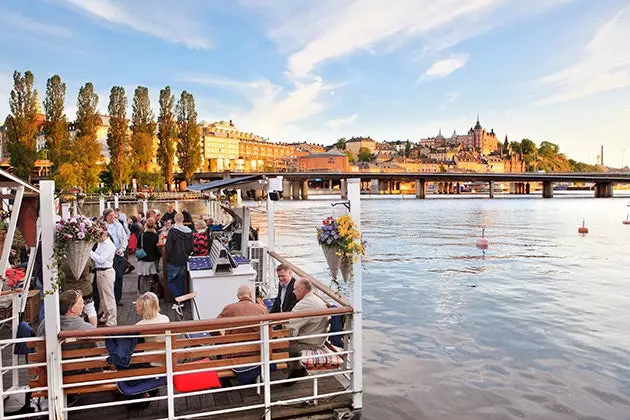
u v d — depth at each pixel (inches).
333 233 230.5
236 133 7263.8
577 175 4109.3
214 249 350.3
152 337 213.6
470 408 301.4
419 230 1638.8
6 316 290.2
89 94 2829.7
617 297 620.1
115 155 3006.9
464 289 677.3
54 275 191.5
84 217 207.8
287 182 4694.9
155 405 217.0
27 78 2559.1
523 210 2783.0
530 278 765.3
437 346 422.3
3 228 313.3
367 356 395.5
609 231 1577.3
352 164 7126.0
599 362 381.7
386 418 286.7
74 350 198.1
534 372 360.8
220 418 211.0
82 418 204.8
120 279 370.6
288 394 232.5
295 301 256.1
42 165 2593.5
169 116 3262.8
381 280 749.3
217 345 215.3
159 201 2130.9
